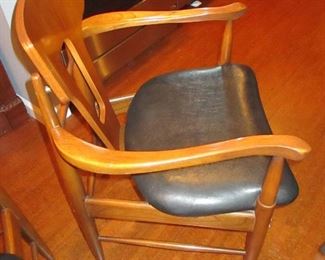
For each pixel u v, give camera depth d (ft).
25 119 5.33
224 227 2.81
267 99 5.34
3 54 4.64
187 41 6.46
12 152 4.97
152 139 2.93
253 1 7.14
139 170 2.08
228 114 3.01
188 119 3.03
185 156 2.06
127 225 4.09
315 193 4.20
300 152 1.98
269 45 6.22
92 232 3.25
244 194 2.46
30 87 4.71
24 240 3.57
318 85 5.47
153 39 6.05
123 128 3.33
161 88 3.26
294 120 5.02
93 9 4.66
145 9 5.43
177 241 3.93
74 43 2.66
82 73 2.76
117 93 5.66
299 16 6.73
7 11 3.93
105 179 4.49
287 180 2.51
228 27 3.12
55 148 2.28
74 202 2.84
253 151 2.05
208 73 3.32
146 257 3.84
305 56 5.97
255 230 2.72
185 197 2.49
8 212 2.81
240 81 3.23
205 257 3.80
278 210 4.06
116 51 5.42
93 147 2.16
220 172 2.54
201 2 6.99
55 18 2.40
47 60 2.08
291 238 3.85
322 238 3.83
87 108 2.56
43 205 4.36
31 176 4.67
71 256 3.92
